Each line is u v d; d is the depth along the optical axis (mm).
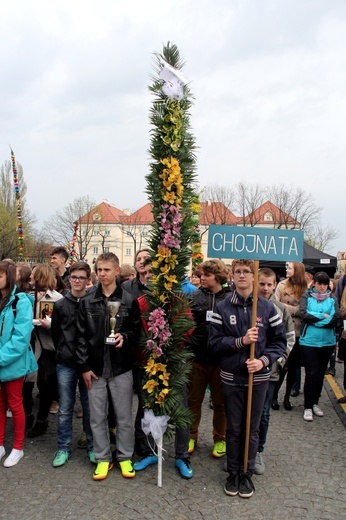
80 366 3607
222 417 3969
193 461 3906
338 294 8328
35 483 3428
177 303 3561
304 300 5254
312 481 3516
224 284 4184
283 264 12438
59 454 3809
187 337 3689
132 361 3760
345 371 5750
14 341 3680
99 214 56312
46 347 4383
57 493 3275
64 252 5891
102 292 3729
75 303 3955
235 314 3432
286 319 4004
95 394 3615
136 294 4559
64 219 49625
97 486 3393
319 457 3984
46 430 4559
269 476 3604
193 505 3139
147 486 3408
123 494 3275
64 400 3863
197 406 4102
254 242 3473
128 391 3682
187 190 3600
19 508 3062
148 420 3477
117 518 2955
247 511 3064
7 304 3775
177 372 3602
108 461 3627
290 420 5047
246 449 3332
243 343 3281
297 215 38844
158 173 3520
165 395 3512
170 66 3408
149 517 2975
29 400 4598
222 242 3496
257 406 3400
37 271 4555
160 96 3494
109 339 3531
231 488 3287
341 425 4879
